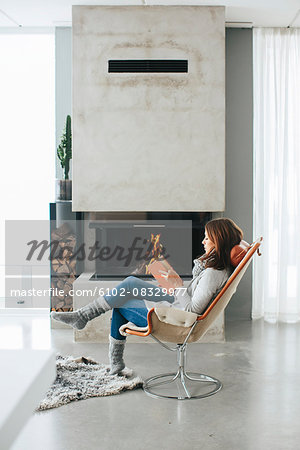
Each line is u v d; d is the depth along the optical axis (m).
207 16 4.25
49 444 2.40
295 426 2.60
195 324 2.91
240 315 4.98
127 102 4.29
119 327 3.28
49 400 2.87
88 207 4.33
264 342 4.16
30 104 5.09
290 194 4.89
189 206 4.33
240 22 4.69
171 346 4.09
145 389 3.09
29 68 5.07
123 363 3.34
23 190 5.16
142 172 4.32
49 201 5.16
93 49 4.27
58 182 4.64
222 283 2.99
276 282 4.89
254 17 4.55
